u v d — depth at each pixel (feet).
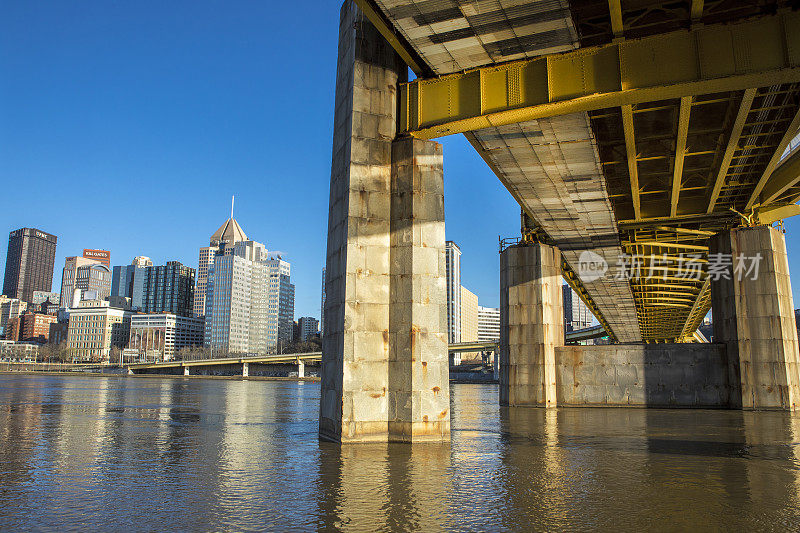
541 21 72.18
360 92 80.84
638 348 158.61
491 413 139.33
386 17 75.10
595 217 152.46
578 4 76.69
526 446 75.25
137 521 37.76
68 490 47.34
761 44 70.38
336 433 76.43
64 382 463.01
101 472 55.62
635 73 75.20
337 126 87.51
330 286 84.64
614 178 136.56
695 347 153.69
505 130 102.22
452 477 52.80
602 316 305.12
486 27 73.61
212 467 57.98
